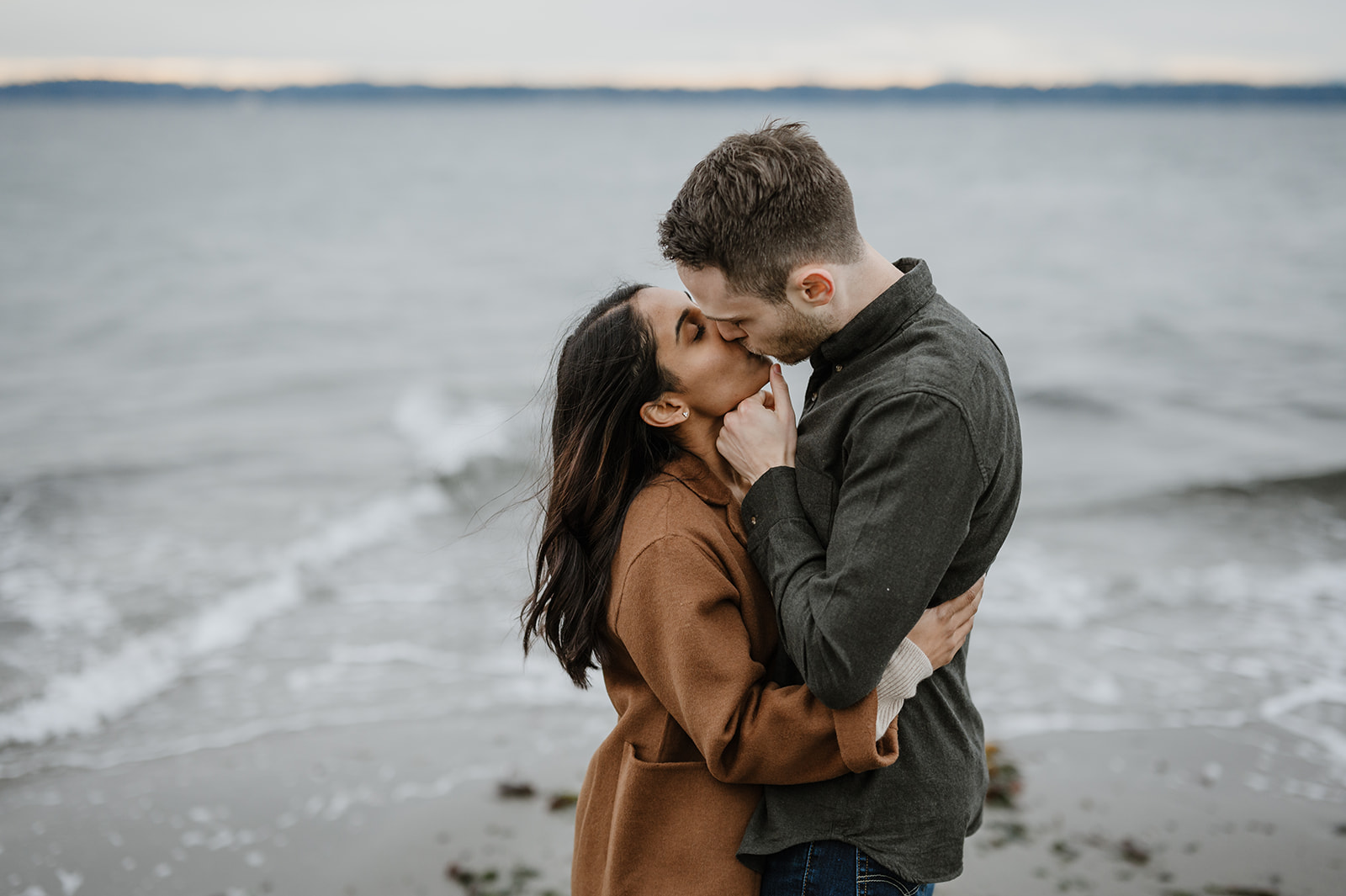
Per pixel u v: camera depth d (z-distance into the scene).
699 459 1.70
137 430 9.38
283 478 7.94
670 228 1.50
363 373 11.98
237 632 5.11
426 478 7.86
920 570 1.32
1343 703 4.32
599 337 1.64
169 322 14.90
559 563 1.68
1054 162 60.47
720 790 1.59
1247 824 3.43
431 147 82.94
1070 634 5.03
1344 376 11.12
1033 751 3.92
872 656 1.32
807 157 1.42
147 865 3.29
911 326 1.45
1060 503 7.22
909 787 1.51
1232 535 6.54
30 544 6.39
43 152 65.00
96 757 3.96
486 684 4.55
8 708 4.31
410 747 4.00
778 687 1.51
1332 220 29.33
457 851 3.33
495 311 16.50
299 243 24.92
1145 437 9.02
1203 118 179.62
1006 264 21.23
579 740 4.07
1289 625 5.14
